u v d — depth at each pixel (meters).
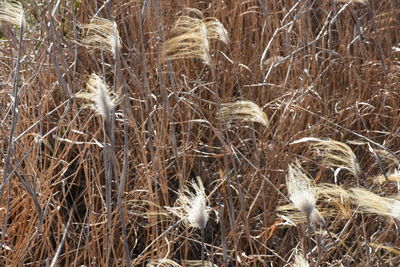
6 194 3.08
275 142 3.43
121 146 3.49
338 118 3.70
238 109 2.79
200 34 2.79
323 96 3.85
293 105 3.41
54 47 3.30
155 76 3.80
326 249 2.87
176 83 3.63
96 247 3.15
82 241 3.19
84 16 3.96
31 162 3.09
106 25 2.90
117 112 3.58
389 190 3.20
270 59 3.70
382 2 4.34
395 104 3.87
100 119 3.28
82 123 3.55
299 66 3.87
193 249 3.26
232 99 3.75
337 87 4.08
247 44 4.16
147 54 3.70
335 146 2.74
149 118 3.09
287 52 3.80
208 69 3.84
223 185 3.22
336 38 4.40
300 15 3.90
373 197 2.29
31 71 3.49
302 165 3.47
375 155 2.77
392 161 3.42
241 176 3.36
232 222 2.80
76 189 3.50
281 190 3.34
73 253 3.15
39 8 3.93
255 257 2.96
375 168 3.49
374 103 3.96
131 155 3.44
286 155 3.33
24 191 3.02
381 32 4.26
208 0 4.21
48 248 2.91
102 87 2.42
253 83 3.79
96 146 3.38
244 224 2.94
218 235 3.25
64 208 3.40
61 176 3.14
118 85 3.12
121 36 3.96
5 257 2.78
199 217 2.27
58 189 3.43
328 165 3.25
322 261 2.90
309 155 3.54
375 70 4.02
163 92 3.25
